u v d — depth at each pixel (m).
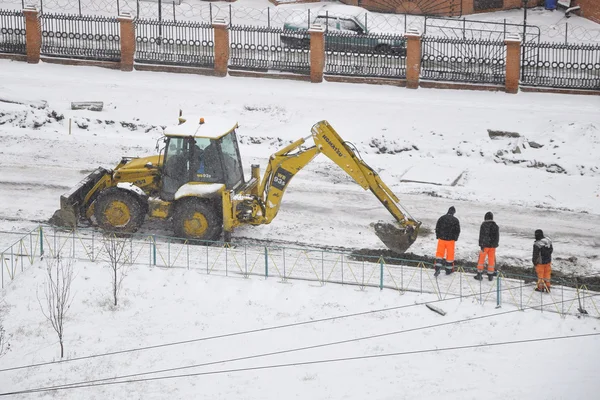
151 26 49.97
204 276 28.78
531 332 25.73
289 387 23.47
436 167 38.97
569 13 55.62
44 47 49.00
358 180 29.92
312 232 32.59
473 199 36.03
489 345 25.20
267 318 26.64
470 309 26.89
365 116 43.16
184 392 23.33
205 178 30.73
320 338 25.62
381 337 25.67
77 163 38.56
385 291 28.03
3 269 29.27
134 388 23.53
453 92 45.88
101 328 26.17
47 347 25.30
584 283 29.08
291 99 44.81
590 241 32.31
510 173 38.38
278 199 30.98
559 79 45.62
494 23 49.66
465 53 47.41
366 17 49.28
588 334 25.50
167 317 26.73
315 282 28.62
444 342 25.38
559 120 41.78
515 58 44.94
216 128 30.92
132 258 29.73
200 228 30.66
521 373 23.84
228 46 47.50
